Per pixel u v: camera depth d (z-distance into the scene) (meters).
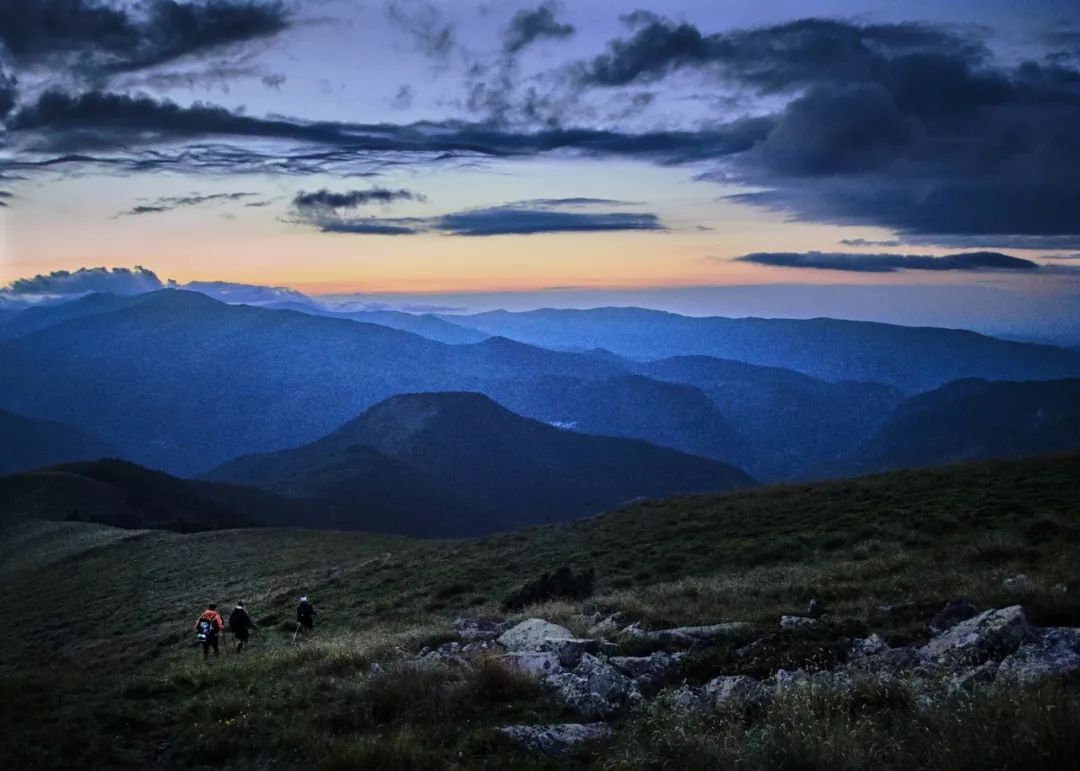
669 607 18.69
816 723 7.59
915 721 7.34
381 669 13.58
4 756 10.67
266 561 58.09
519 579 31.69
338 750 9.32
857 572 20.44
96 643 37.94
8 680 15.60
